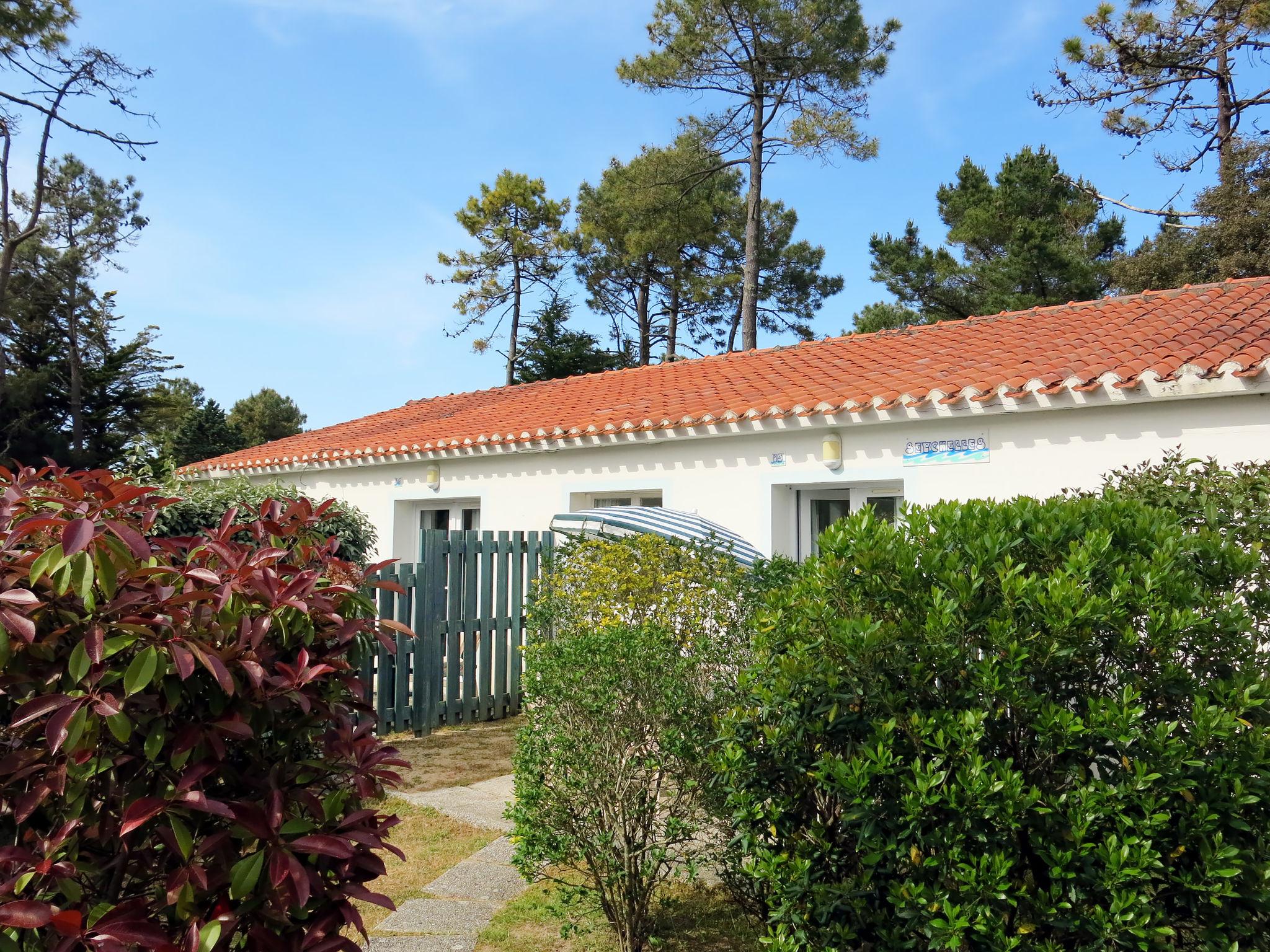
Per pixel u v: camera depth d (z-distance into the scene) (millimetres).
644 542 6184
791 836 3619
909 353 11781
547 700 4449
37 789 2279
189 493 9812
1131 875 2982
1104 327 10555
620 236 35625
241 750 2750
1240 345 7887
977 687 3305
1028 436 8297
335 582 3158
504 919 4734
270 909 2545
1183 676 3234
